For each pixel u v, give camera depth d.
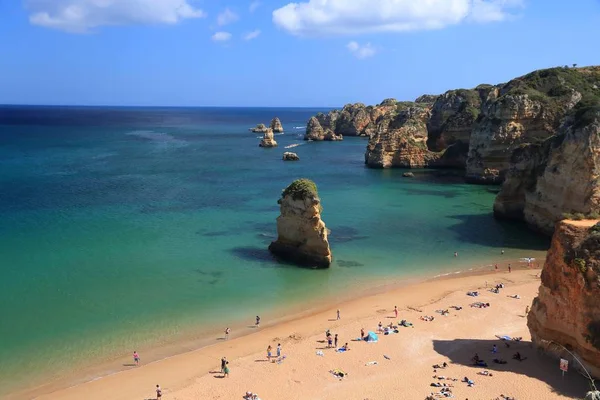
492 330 37.03
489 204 83.38
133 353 33.94
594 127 57.22
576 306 29.05
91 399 28.64
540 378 29.30
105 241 58.41
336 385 29.75
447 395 27.97
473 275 49.84
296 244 52.31
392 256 55.62
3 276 46.78
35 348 34.22
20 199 80.31
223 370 31.36
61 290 44.00
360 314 40.59
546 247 59.31
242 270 50.00
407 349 34.28
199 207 77.50
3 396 28.81
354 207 80.31
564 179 60.31
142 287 45.16
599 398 23.84
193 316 39.81
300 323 38.97
